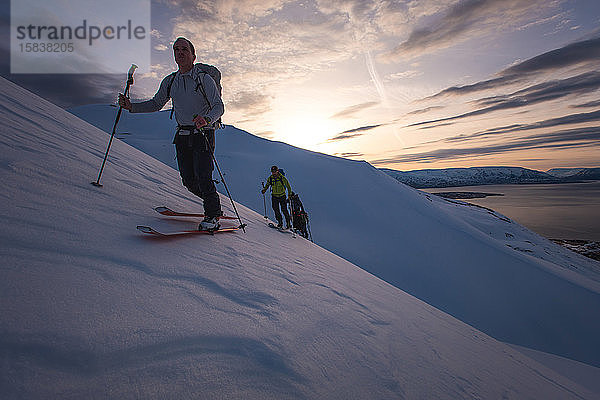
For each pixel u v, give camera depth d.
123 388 0.89
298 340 1.59
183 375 1.03
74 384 0.84
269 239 4.59
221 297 1.74
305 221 9.39
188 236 2.72
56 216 1.89
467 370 2.42
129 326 1.16
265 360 1.30
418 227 30.34
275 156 45.56
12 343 0.88
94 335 1.04
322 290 2.74
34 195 2.06
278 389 1.16
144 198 3.39
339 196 34.41
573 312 22.16
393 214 32.28
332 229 27.09
